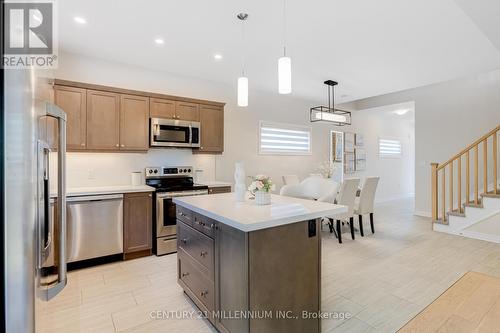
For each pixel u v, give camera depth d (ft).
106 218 10.67
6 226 2.43
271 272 5.55
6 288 2.44
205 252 6.76
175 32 9.85
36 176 2.78
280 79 7.24
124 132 11.82
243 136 17.29
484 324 4.24
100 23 9.20
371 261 10.95
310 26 9.36
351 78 15.02
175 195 12.22
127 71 13.15
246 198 8.47
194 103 13.76
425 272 9.91
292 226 5.88
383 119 27.50
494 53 11.57
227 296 5.87
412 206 24.00
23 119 2.55
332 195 11.77
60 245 3.83
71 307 7.61
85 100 10.98
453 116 18.62
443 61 12.48
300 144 20.56
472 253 11.89
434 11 8.39
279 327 5.69
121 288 8.77
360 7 8.21
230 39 10.37
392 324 6.84
